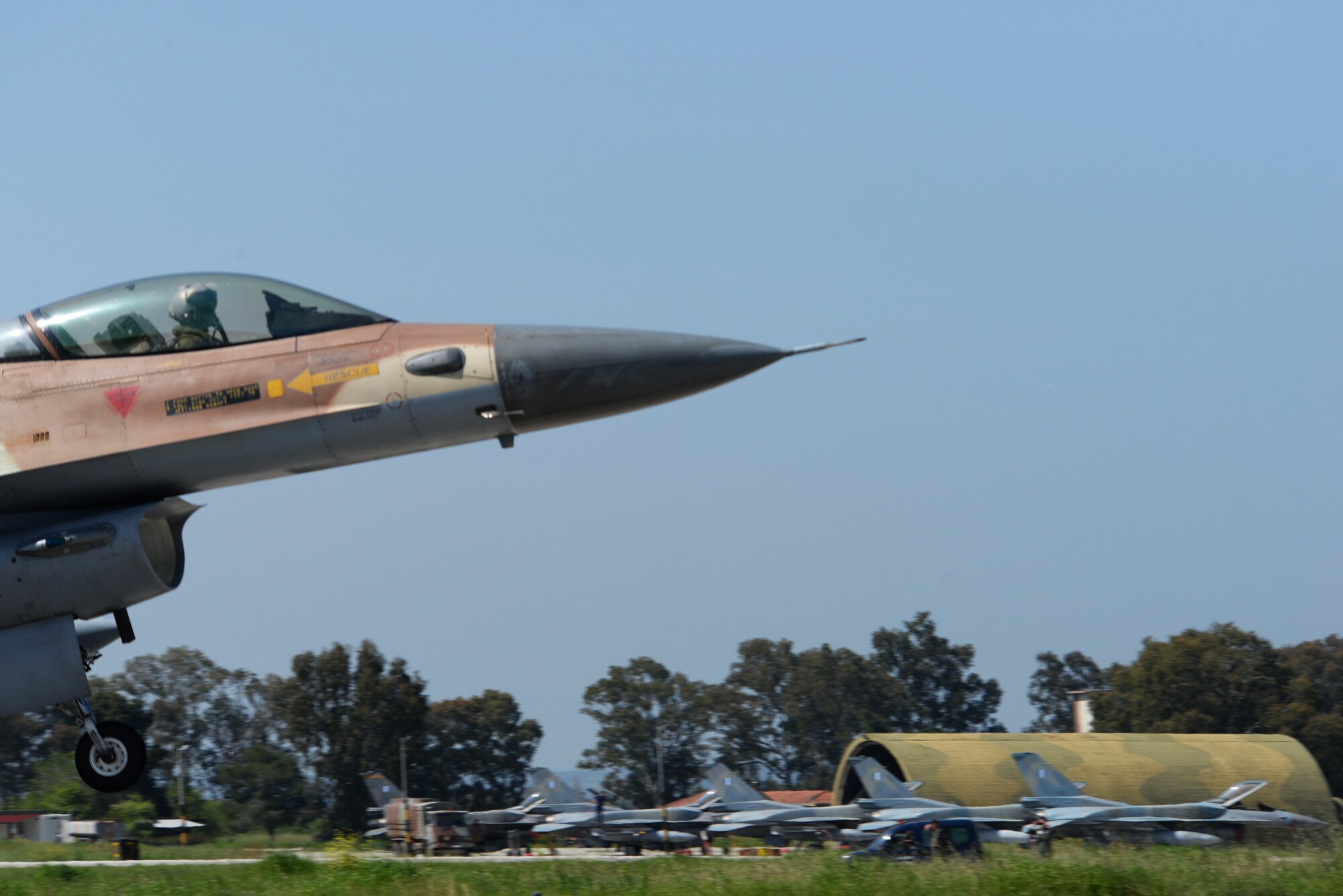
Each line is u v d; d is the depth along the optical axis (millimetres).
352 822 110062
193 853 64625
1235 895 20922
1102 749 78125
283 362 20859
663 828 71688
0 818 78750
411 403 20688
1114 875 21484
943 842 35688
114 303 21328
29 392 20672
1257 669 111812
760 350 21562
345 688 115000
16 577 19766
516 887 24562
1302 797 77125
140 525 21625
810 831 70562
